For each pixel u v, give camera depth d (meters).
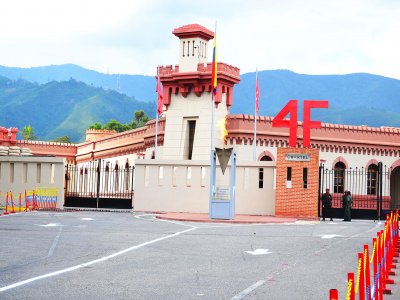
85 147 80.56
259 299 10.95
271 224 29.98
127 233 22.98
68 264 14.91
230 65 53.22
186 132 53.69
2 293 11.05
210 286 12.25
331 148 53.72
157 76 53.09
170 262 15.66
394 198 60.31
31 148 80.31
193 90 53.12
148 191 39.47
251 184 37.50
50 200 41.22
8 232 22.42
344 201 35.28
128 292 11.45
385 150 55.91
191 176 38.56
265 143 51.50
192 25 53.06
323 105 37.19
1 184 42.19
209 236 22.42
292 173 36.06
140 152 62.84
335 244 20.55
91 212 36.88
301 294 11.55
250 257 16.95
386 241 14.02
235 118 50.97
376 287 9.10
